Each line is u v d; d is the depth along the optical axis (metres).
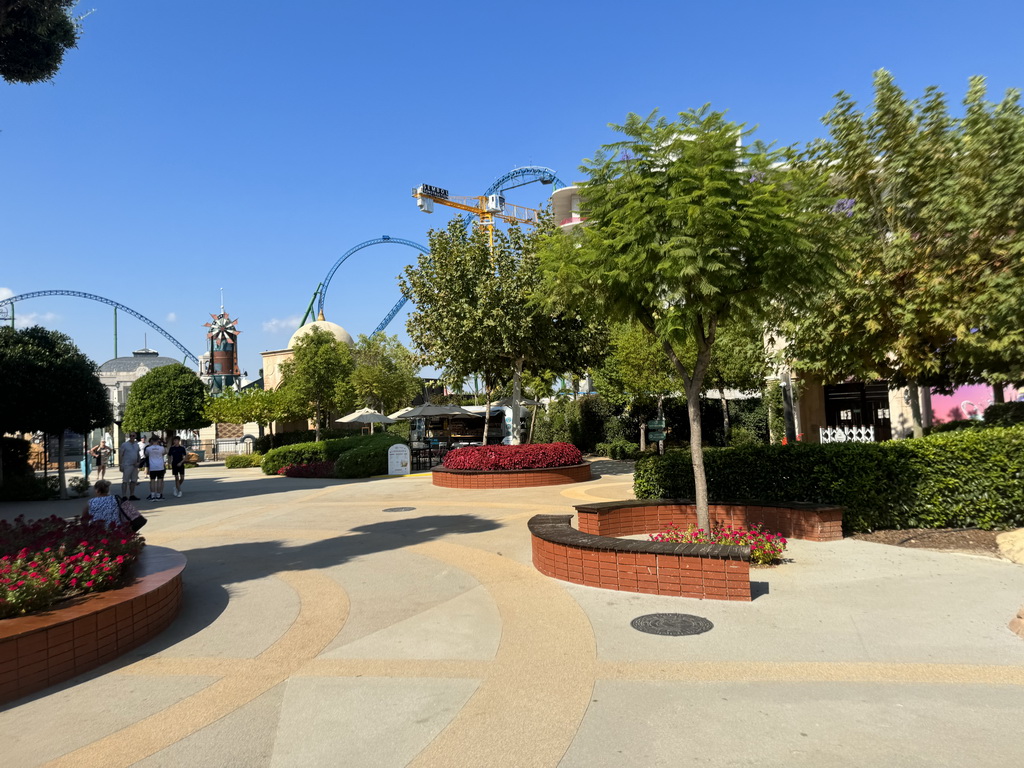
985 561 7.38
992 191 9.57
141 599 5.64
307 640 5.58
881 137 11.16
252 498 17.22
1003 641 4.98
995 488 8.56
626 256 6.98
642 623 5.70
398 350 45.03
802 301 7.60
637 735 3.71
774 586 6.70
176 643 5.62
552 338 19.86
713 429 27.89
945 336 10.74
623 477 19.48
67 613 5.05
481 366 20.83
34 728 4.05
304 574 8.09
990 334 9.95
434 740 3.74
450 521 11.89
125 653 5.39
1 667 4.46
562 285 7.95
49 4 8.41
